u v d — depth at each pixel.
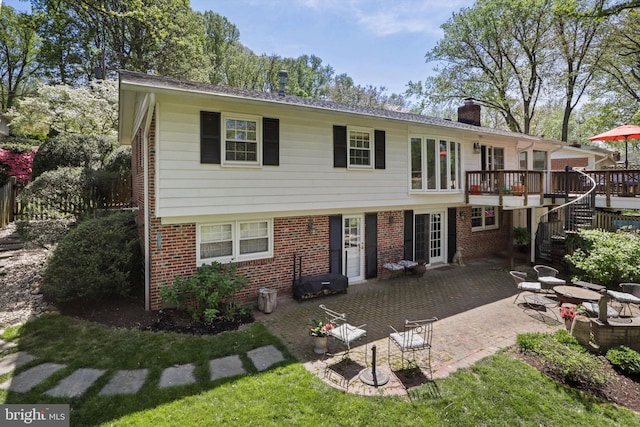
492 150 14.68
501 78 25.28
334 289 9.38
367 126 10.41
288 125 8.89
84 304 7.86
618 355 5.77
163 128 7.22
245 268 8.84
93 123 19.94
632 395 5.10
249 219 8.91
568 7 13.88
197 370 5.37
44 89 19.58
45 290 7.55
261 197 8.52
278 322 7.58
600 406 4.80
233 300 8.59
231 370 5.40
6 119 21.42
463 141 13.23
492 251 15.35
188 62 27.89
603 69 21.80
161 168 7.22
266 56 43.50
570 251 11.79
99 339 6.32
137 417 4.23
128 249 8.33
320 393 4.86
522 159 16.45
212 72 35.47
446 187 12.55
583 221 12.41
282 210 8.85
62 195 12.79
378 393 4.91
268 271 9.24
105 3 22.52
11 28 29.66
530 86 25.12
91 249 7.78
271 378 5.20
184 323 7.20
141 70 26.55
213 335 6.68
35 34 29.36
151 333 6.64
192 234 8.19
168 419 4.21
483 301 9.20
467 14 24.69
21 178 18.56
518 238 14.97
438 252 13.52
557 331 6.93
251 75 39.72
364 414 4.44
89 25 25.45
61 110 19.28
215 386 4.94
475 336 6.93
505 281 11.18
